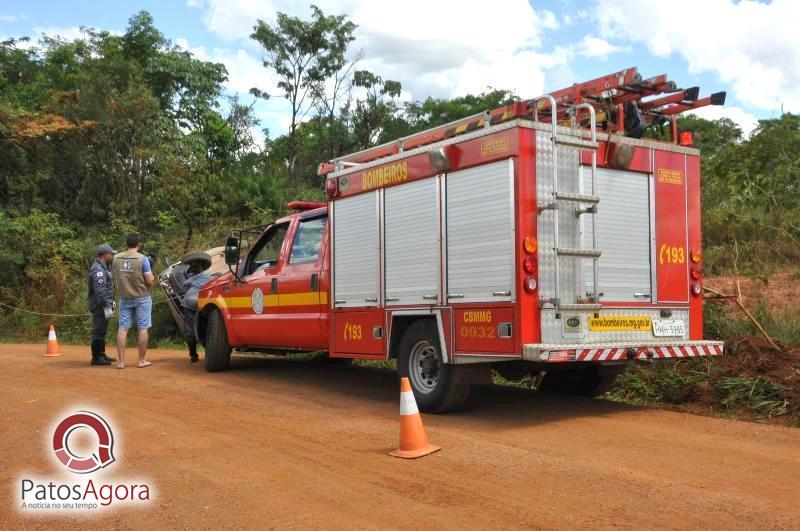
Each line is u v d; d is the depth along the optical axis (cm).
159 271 1916
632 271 739
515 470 534
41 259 2088
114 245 2255
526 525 420
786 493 480
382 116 3544
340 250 876
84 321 1727
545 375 901
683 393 819
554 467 542
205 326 1131
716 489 489
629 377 879
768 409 736
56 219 2325
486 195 685
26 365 1158
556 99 785
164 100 3050
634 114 772
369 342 825
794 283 1141
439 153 726
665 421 714
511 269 658
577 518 432
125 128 2491
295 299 952
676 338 766
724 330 923
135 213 2447
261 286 1016
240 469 540
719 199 1232
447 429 676
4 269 2042
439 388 731
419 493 481
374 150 884
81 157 2473
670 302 764
